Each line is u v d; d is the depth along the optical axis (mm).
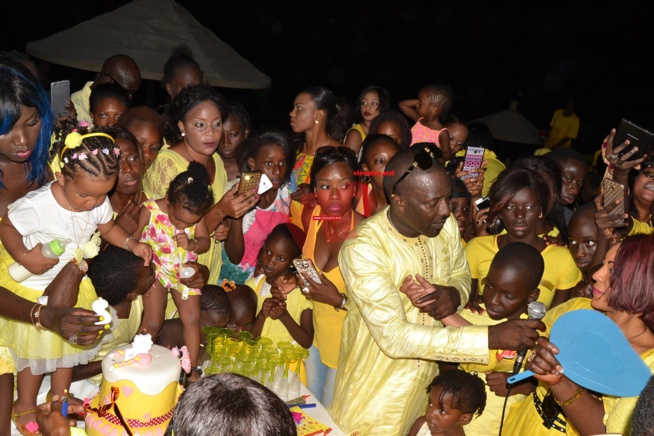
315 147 5230
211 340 3236
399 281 3176
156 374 2393
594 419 2527
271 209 4469
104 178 2635
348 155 4078
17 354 2744
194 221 3424
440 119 5988
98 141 2654
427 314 3242
